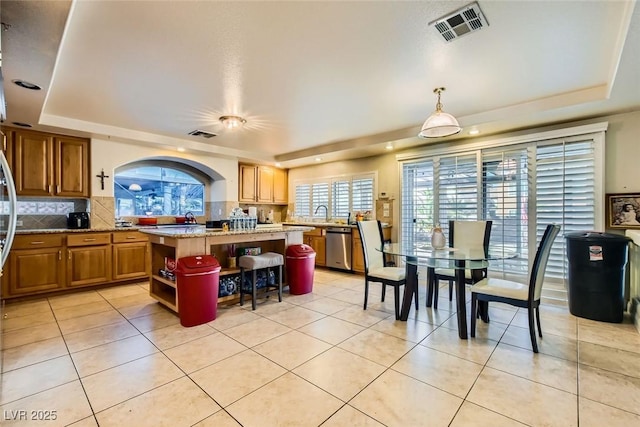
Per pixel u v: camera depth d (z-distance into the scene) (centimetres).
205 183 630
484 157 430
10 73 233
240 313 331
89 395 186
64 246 399
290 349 246
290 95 314
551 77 274
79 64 248
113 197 457
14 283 364
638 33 188
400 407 174
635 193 326
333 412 170
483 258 262
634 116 327
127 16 189
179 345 253
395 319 312
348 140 504
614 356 232
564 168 366
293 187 715
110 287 441
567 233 350
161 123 407
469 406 175
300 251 403
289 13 188
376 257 362
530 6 183
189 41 218
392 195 541
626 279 321
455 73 266
